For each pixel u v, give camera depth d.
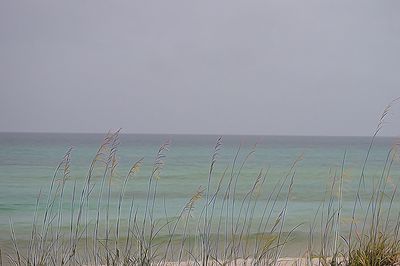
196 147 90.38
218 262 6.62
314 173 34.12
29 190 25.28
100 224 12.13
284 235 10.65
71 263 6.44
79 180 26.92
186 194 23.45
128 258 6.27
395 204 13.04
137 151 73.31
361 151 75.00
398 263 6.50
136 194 22.25
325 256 6.82
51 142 108.88
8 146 82.62
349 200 16.30
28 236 11.20
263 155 64.62
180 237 9.10
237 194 20.02
